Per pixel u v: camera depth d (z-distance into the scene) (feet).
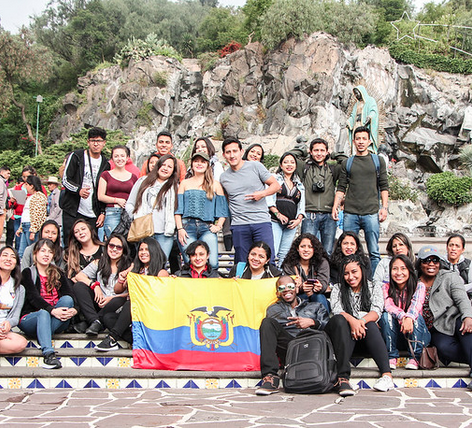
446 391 18.31
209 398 17.08
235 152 23.94
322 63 94.94
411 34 113.50
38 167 89.66
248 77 103.09
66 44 161.17
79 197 26.27
